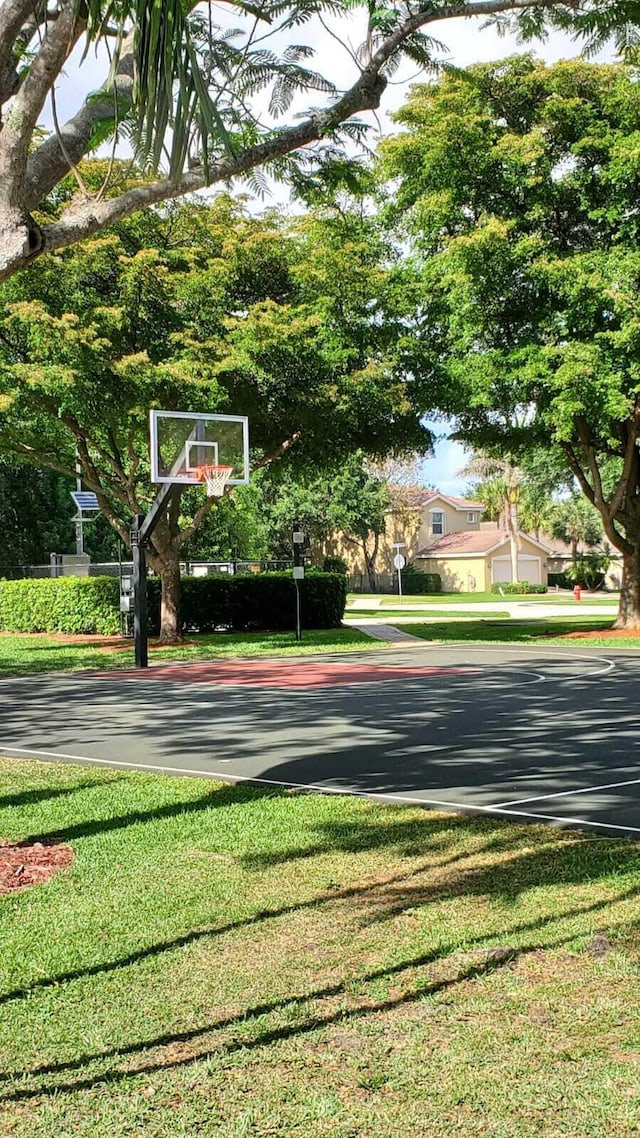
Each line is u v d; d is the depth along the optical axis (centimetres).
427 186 2377
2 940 490
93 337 2136
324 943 480
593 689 1609
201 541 4966
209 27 592
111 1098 345
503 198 2359
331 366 2450
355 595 6606
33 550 4659
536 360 2262
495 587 6544
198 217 2409
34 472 4650
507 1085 344
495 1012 400
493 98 2342
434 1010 404
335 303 2438
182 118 489
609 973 436
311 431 2566
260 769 962
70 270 2184
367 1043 377
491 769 935
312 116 677
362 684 1780
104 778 920
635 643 2522
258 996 422
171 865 617
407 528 7106
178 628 2883
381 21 661
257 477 5203
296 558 2873
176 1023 399
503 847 645
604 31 741
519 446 2794
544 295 2348
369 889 562
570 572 5381
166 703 1569
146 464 2997
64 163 555
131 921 515
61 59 517
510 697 1519
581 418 2492
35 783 898
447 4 686
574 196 2334
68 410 2277
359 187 795
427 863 612
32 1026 399
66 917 521
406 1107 332
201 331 2362
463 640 2795
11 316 2166
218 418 2255
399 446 2786
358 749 1067
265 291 2528
